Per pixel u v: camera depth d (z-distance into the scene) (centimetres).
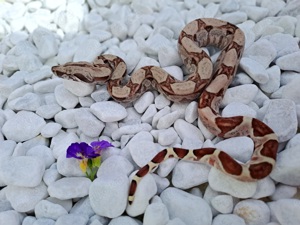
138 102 29
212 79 29
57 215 24
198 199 23
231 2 37
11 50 36
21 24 38
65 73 29
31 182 24
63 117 29
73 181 24
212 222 23
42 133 28
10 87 32
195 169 24
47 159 27
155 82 29
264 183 23
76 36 38
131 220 23
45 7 40
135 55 33
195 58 30
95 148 25
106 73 30
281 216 22
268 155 23
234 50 30
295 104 27
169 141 27
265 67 31
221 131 26
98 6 40
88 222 23
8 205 25
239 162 24
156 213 22
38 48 36
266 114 26
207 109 27
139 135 27
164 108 28
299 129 27
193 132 27
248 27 35
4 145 27
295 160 23
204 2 39
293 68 30
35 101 30
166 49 32
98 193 23
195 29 33
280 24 34
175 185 25
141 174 23
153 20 37
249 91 28
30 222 24
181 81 29
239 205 23
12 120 29
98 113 28
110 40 36
